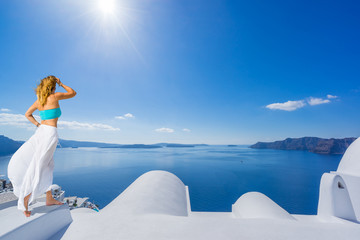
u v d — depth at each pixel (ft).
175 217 9.78
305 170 580.71
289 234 7.89
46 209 7.69
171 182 22.48
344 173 19.51
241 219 9.39
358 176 17.79
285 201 301.63
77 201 192.24
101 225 8.50
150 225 8.64
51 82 7.89
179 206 16.58
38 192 7.02
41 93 7.63
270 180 459.73
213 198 344.49
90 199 335.06
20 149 7.15
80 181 481.87
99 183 459.32
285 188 384.06
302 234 7.93
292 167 639.76
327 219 14.92
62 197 105.81
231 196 352.90
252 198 19.93
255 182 445.37
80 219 9.10
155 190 17.61
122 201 13.60
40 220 6.87
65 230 7.91
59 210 8.04
